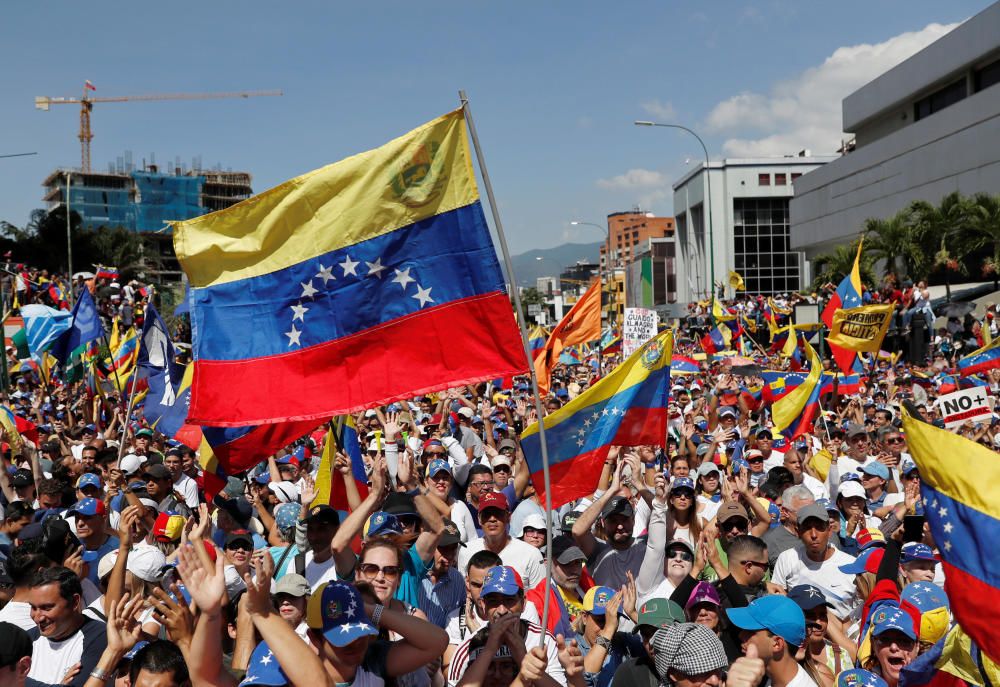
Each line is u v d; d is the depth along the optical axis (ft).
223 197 558.56
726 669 15.62
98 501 26.00
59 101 557.74
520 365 19.81
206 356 20.53
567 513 28.04
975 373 50.80
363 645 15.57
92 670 18.19
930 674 16.56
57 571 18.45
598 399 25.35
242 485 32.91
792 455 35.86
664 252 480.64
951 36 192.85
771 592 23.08
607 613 20.38
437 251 20.12
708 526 26.17
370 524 21.66
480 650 17.24
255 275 20.58
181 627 16.51
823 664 19.89
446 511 29.14
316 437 51.34
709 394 60.95
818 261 199.82
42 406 65.05
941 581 23.21
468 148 20.06
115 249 299.38
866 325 47.26
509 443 41.45
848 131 252.42
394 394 20.12
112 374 57.93
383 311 20.25
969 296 150.10
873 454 45.50
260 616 15.12
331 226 20.33
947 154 194.90
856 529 29.89
